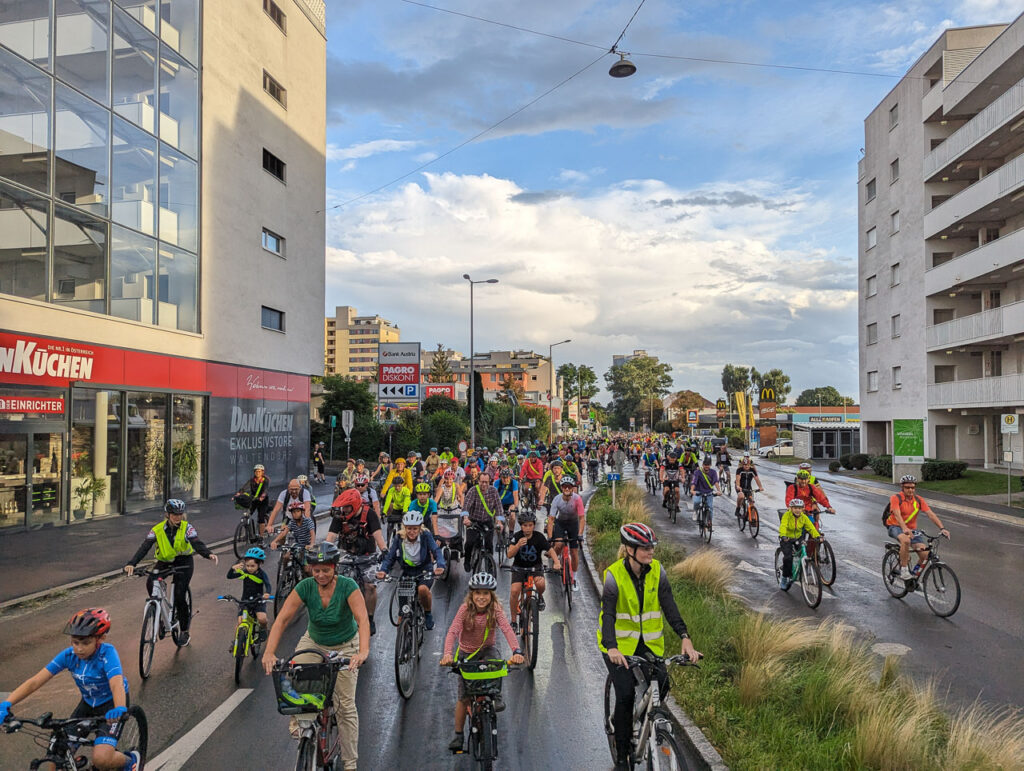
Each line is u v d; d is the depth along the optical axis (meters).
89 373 18.03
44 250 16.81
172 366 21.53
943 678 6.83
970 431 34.66
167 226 21.58
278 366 28.69
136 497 19.97
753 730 5.26
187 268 22.64
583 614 9.41
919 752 4.65
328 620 4.68
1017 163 27.25
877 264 41.19
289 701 4.11
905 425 29.89
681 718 5.54
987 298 33.25
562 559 9.77
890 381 39.50
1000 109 28.41
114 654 4.13
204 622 8.91
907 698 5.66
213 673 6.91
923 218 35.44
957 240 34.88
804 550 10.07
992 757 4.67
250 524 14.45
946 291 33.94
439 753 5.16
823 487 31.66
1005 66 29.02
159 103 21.28
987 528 18.36
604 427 162.38
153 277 20.84
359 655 4.43
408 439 42.28
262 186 27.53
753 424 72.50
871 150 42.09
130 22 19.97
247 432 26.08
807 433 58.09
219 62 24.56
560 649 7.84
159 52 21.28
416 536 6.88
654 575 4.56
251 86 26.77
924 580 9.55
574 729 5.60
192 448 22.73
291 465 29.64
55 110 17.23
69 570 11.91
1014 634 8.38
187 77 22.78
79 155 17.95
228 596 6.84
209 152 23.80
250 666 7.11
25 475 16.12
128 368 19.52
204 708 5.98
